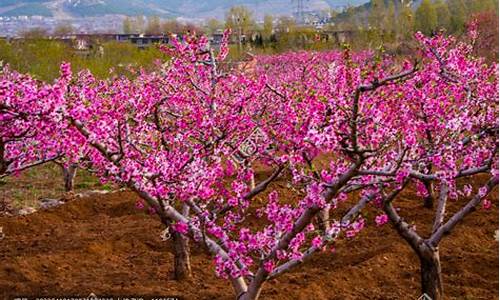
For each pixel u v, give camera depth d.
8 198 11.65
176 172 5.29
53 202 11.47
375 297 6.81
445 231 6.13
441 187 6.65
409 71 4.55
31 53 20.17
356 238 8.85
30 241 9.08
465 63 7.16
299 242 4.91
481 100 6.87
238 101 7.26
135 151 5.80
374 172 4.92
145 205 10.75
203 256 8.27
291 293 6.74
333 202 5.95
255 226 9.42
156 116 6.54
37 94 4.69
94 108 5.34
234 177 8.44
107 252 8.56
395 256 7.90
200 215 5.33
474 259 7.77
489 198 10.45
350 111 5.32
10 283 7.30
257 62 24.03
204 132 6.64
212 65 7.46
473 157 6.43
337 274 7.30
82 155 5.52
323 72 9.70
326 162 7.87
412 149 5.43
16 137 5.62
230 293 6.91
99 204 11.08
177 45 7.79
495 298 6.73
